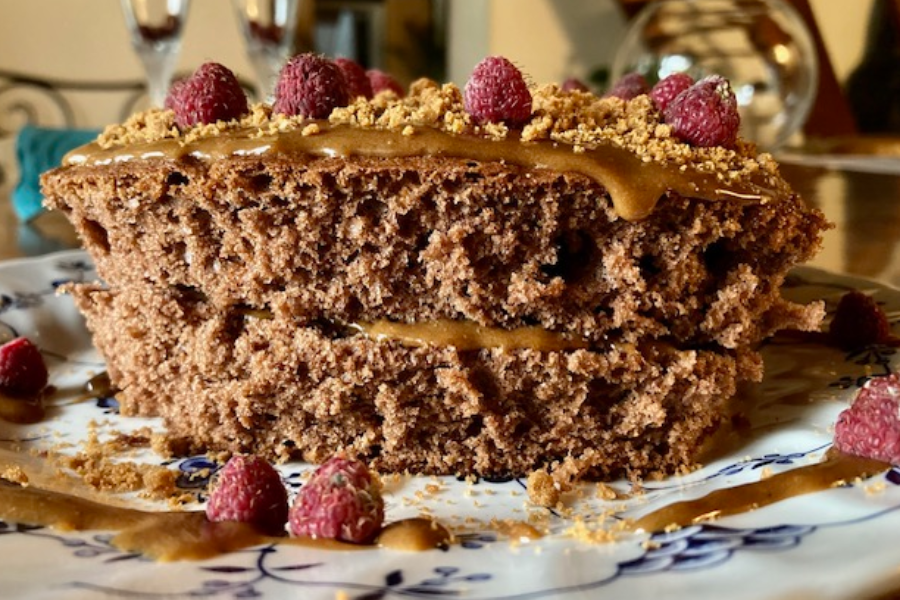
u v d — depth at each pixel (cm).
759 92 76
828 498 28
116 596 26
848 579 25
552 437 35
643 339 35
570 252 35
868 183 72
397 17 116
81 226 38
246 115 37
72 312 46
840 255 52
